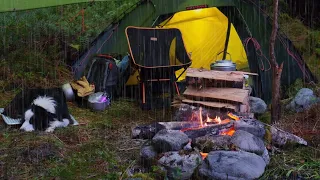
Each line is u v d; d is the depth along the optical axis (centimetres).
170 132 369
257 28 566
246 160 336
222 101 447
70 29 745
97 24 780
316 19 863
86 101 534
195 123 409
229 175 327
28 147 394
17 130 441
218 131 389
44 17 762
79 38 716
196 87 469
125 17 605
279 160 370
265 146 380
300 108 505
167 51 541
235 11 575
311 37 763
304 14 871
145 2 596
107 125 466
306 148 395
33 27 704
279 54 571
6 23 696
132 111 523
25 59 634
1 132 432
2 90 571
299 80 573
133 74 571
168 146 354
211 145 359
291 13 873
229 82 459
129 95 577
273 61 437
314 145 405
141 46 534
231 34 588
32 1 518
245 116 432
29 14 741
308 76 586
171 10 588
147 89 530
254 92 554
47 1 525
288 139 395
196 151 352
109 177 343
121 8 825
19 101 468
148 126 422
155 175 337
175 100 522
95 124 470
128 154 392
